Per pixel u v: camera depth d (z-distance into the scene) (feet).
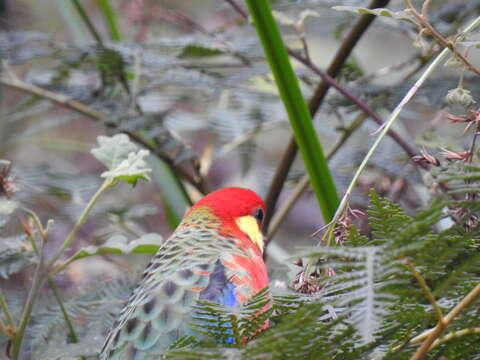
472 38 15.24
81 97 24.59
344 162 23.82
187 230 16.88
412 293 10.08
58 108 29.50
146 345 12.87
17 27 30.14
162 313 13.26
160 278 14.39
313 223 37.52
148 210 24.62
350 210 12.92
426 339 10.41
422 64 23.39
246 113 26.14
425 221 9.57
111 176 14.12
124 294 18.45
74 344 15.47
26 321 14.37
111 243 14.94
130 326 13.25
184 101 26.73
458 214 11.65
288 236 37.27
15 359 14.28
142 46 24.43
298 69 24.38
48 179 24.12
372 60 43.50
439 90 21.34
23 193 23.09
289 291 13.41
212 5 34.42
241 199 18.12
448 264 11.07
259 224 18.45
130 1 26.66
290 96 16.52
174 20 26.91
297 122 16.58
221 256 14.98
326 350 9.98
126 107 23.79
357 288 10.39
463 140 18.92
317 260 12.66
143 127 22.72
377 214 10.93
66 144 29.66
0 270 15.57
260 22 16.31
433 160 12.74
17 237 16.40
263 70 24.29
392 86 22.50
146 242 14.87
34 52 24.47
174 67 24.20
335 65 20.86
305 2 24.02
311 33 24.97
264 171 27.58
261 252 17.79
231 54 24.22
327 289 10.64
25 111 26.40
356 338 10.49
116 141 14.85
